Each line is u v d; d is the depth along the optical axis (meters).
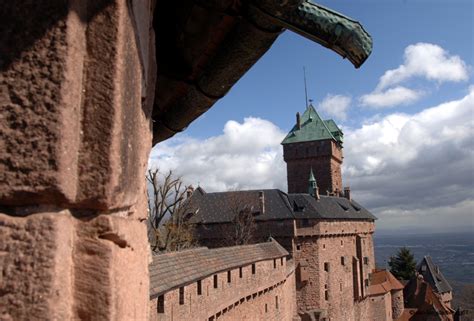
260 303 25.67
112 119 1.47
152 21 2.23
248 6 1.93
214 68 2.36
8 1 1.40
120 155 1.50
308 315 41.97
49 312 1.30
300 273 42.91
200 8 2.07
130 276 1.63
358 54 1.97
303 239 43.72
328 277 44.84
